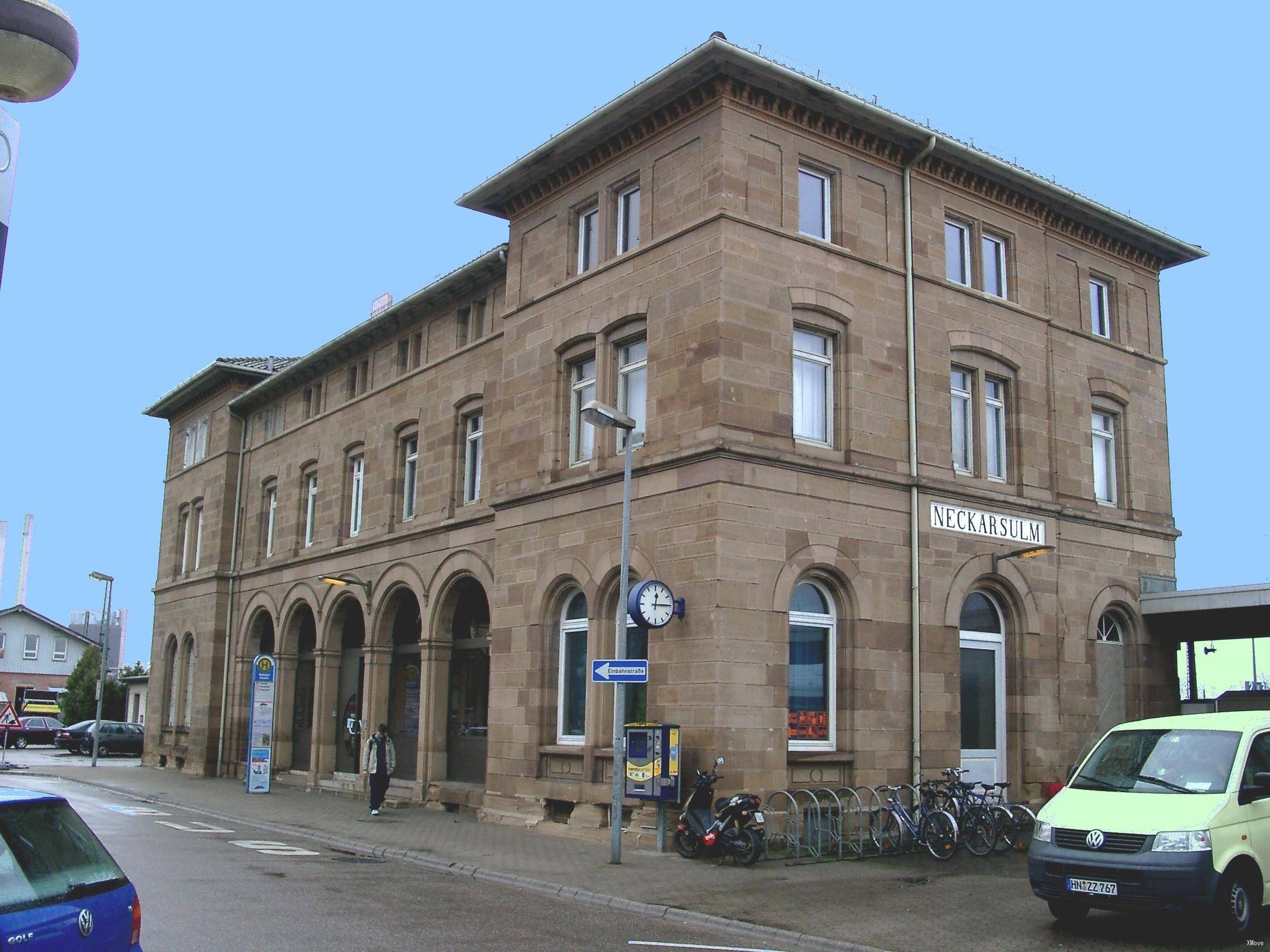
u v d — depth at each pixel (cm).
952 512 2158
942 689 2078
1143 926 1236
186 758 3819
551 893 1486
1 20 523
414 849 1842
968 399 2294
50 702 7506
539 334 2294
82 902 683
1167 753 1255
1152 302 2717
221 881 1445
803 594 1967
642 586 1808
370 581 2911
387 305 3116
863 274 2109
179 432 4297
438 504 2714
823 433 2050
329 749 3092
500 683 2253
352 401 3141
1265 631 2455
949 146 2220
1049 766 2245
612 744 2030
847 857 1747
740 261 1928
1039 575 2294
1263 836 1169
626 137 2138
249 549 3691
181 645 3991
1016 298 2388
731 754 1777
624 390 2112
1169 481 2658
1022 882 1533
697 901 1397
